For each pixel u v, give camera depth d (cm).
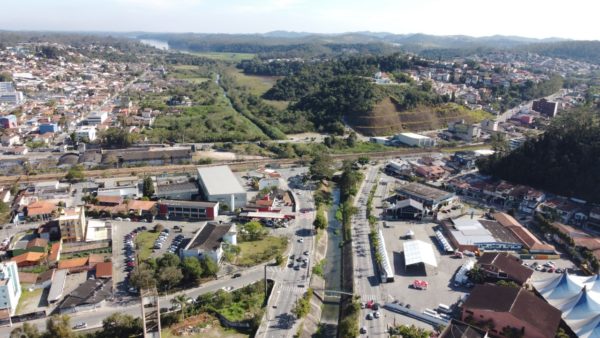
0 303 11169
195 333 10931
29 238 15425
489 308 10994
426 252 14525
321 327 11612
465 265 13888
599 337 10088
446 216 18262
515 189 19950
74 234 15225
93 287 12319
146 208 17762
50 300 11850
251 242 15750
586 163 19662
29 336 9906
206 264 13238
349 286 13175
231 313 11650
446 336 9862
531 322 10488
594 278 12456
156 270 12975
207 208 17475
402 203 18338
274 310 11825
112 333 10600
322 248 15975
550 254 14912
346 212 18512
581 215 17625
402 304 12044
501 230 16388
